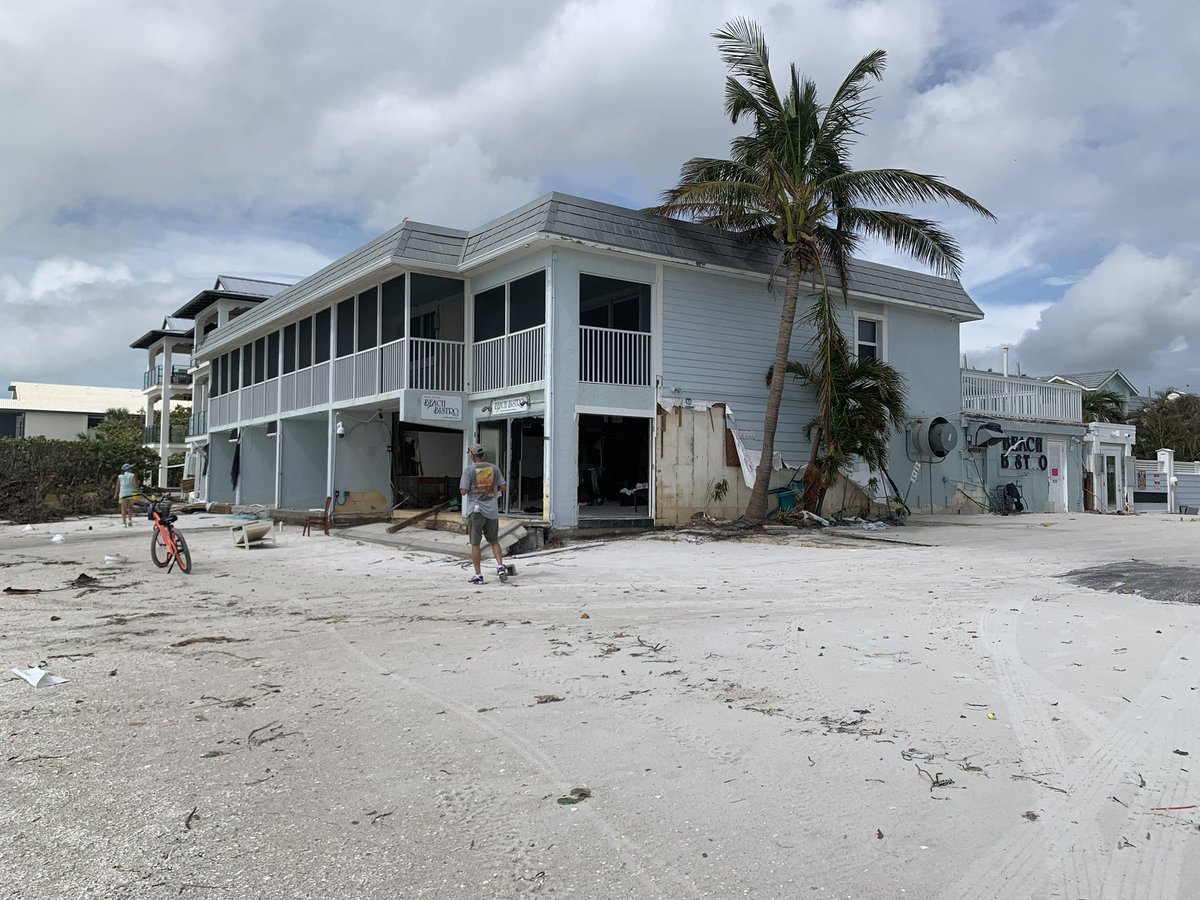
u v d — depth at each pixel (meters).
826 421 16.14
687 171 16.17
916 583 9.39
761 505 15.91
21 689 5.48
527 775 3.90
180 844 3.24
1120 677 5.27
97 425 58.66
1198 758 3.94
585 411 15.60
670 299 16.83
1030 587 8.98
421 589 9.91
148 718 4.85
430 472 21.39
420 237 17.27
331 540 16.91
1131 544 13.41
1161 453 28.84
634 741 4.33
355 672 5.89
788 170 15.87
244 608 8.70
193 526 20.92
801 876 2.93
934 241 15.77
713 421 17.31
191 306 37.72
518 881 2.93
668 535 15.17
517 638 6.88
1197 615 7.14
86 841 3.27
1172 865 2.96
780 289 18.52
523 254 16.06
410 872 3.01
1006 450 23.39
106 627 7.65
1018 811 3.41
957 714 4.64
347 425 20.80
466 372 18.00
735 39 15.52
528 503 18.70
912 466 21.05
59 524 22.52
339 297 20.56
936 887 2.84
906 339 21.17
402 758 4.15
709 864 3.03
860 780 3.75
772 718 4.65
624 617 7.73
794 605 8.16
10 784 3.85
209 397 31.78
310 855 3.14
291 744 4.38
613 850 3.15
